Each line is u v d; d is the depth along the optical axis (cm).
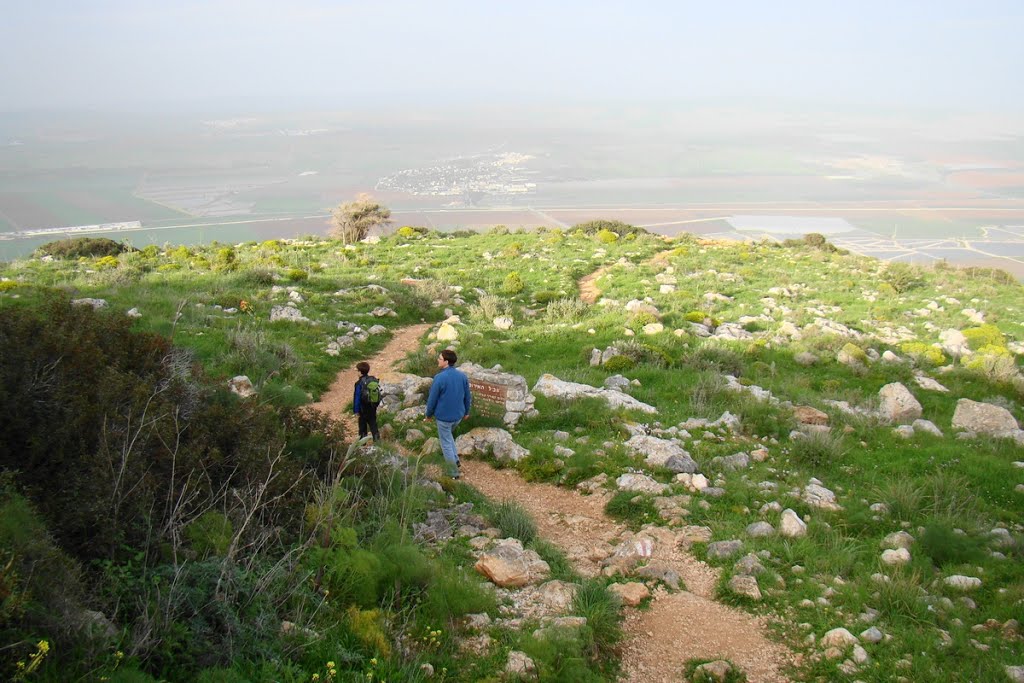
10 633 378
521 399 1282
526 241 4572
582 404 1331
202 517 586
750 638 604
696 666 555
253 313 2042
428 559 657
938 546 761
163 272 2736
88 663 393
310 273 2978
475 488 994
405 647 516
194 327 1722
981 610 639
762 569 710
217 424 741
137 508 556
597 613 602
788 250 4991
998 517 918
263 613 487
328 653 476
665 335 2080
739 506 896
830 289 3359
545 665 506
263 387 1253
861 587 675
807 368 1897
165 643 436
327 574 570
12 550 436
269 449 715
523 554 727
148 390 723
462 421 1220
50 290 1883
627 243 4662
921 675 529
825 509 890
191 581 504
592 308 2634
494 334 2128
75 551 516
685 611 647
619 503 909
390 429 1220
